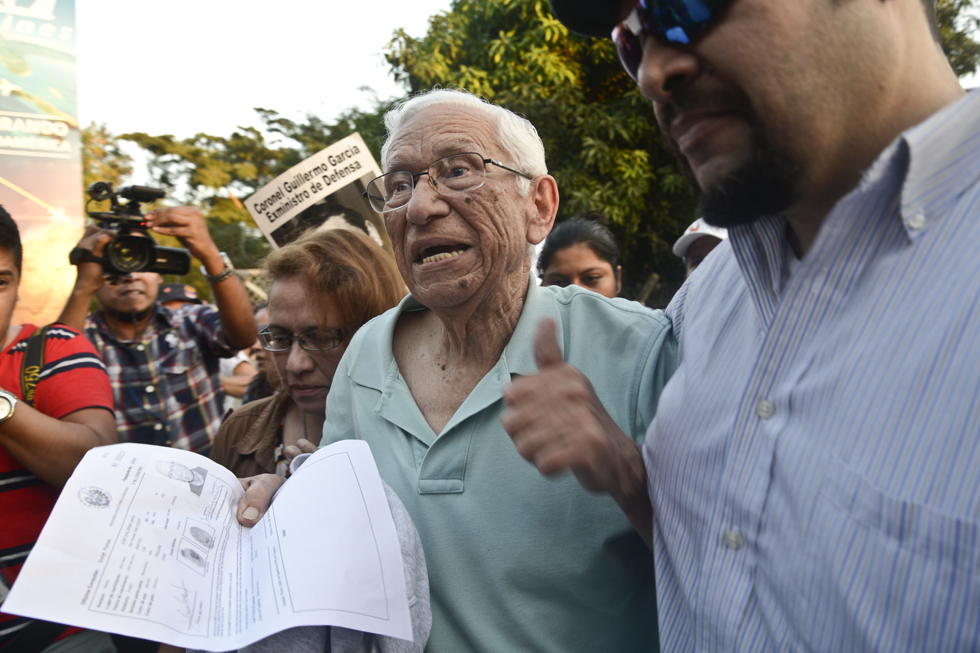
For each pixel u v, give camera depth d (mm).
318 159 2430
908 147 650
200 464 1101
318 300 1733
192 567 933
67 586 836
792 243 867
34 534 1548
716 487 825
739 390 823
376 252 1894
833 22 659
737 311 915
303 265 1743
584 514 1135
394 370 1366
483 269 1202
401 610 900
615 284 3008
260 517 1074
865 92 678
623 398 1191
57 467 1528
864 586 637
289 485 1069
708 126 742
